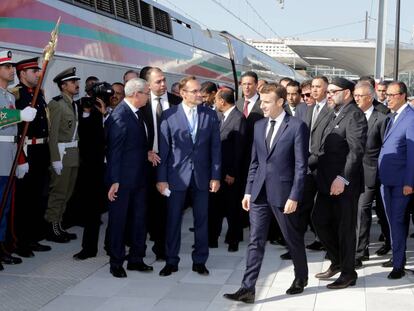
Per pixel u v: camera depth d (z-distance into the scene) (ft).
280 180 17.19
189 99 19.47
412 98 31.50
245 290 17.34
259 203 17.38
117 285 18.78
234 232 23.62
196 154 19.61
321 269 21.08
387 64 106.01
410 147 19.15
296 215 17.75
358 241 21.65
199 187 19.71
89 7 29.96
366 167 21.71
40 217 23.36
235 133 23.30
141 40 36.27
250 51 67.51
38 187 22.17
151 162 20.40
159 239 21.53
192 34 48.29
